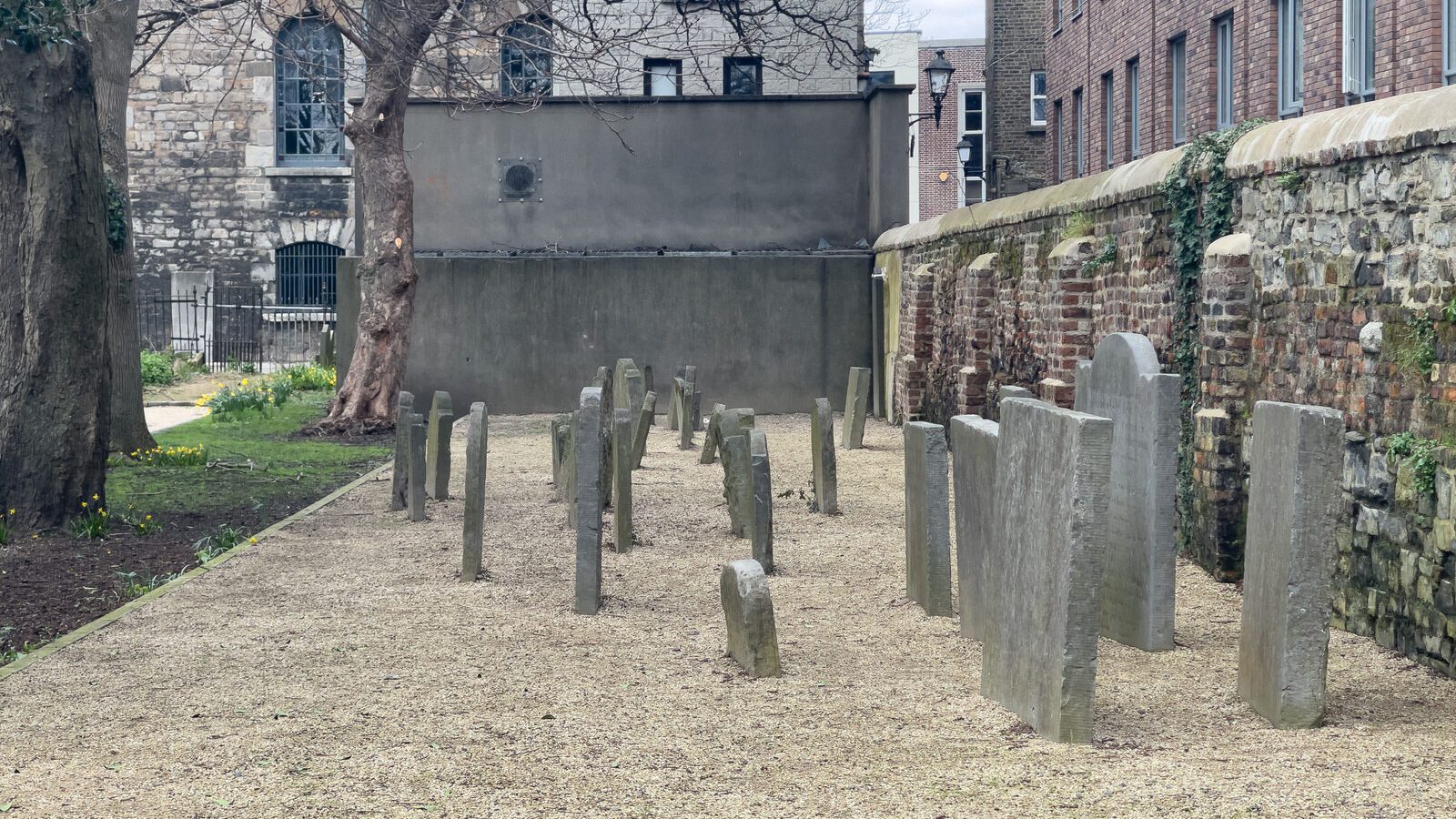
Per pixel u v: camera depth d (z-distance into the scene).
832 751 5.20
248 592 8.55
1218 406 8.45
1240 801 4.39
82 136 10.84
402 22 17.59
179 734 5.56
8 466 10.83
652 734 5.47
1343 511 7.00
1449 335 6.04
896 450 16.23
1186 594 8.09
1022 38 35.91
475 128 21.98
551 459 14.19
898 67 46.69
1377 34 17.30
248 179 33.81
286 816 4.57
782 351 21.47
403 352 19.12
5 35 10.24
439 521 11.30
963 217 16.11
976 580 6.97
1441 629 6.08
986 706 5.80
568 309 21.33
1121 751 5.06
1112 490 7.31
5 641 7.64
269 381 25.95
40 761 5.24
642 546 10.07
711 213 22.14
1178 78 24.89
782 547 10.01
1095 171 29.64
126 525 11.31
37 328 10.82
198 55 33.28
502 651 7.00
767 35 21.69
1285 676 5.28
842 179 22.14
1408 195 6.41
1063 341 11.72
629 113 22.00
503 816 4.53
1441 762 4.75
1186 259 9.09
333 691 6.22
